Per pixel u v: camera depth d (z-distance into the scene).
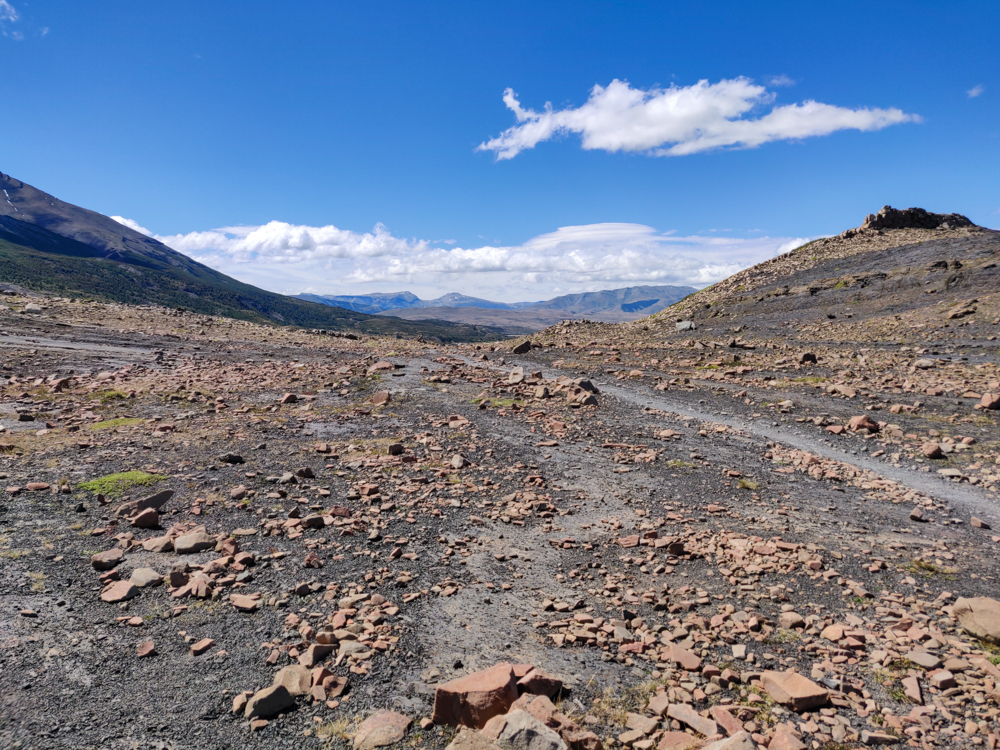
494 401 26.48
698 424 23.72
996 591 10.57
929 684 7.69
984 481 17.00
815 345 43.38
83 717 6.61
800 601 10.11
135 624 8.43
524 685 7.21
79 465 15.16
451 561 11.34
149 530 11.62
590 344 51.41
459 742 5.93
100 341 41.00
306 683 7.31
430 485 15.55
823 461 18.91
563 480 16.83
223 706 6.96
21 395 23.66
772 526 13.65
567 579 10.94
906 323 45.28
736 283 77.31
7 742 6.14
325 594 9.61
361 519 12.92
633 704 7.33
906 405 25.16
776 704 7.32
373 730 6.48
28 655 7.56
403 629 8.81
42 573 9.62
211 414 22.77
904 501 15.59
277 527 12.09
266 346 47.03
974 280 50.47
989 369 29.67
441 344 57.53
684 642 8.67
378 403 26.11
